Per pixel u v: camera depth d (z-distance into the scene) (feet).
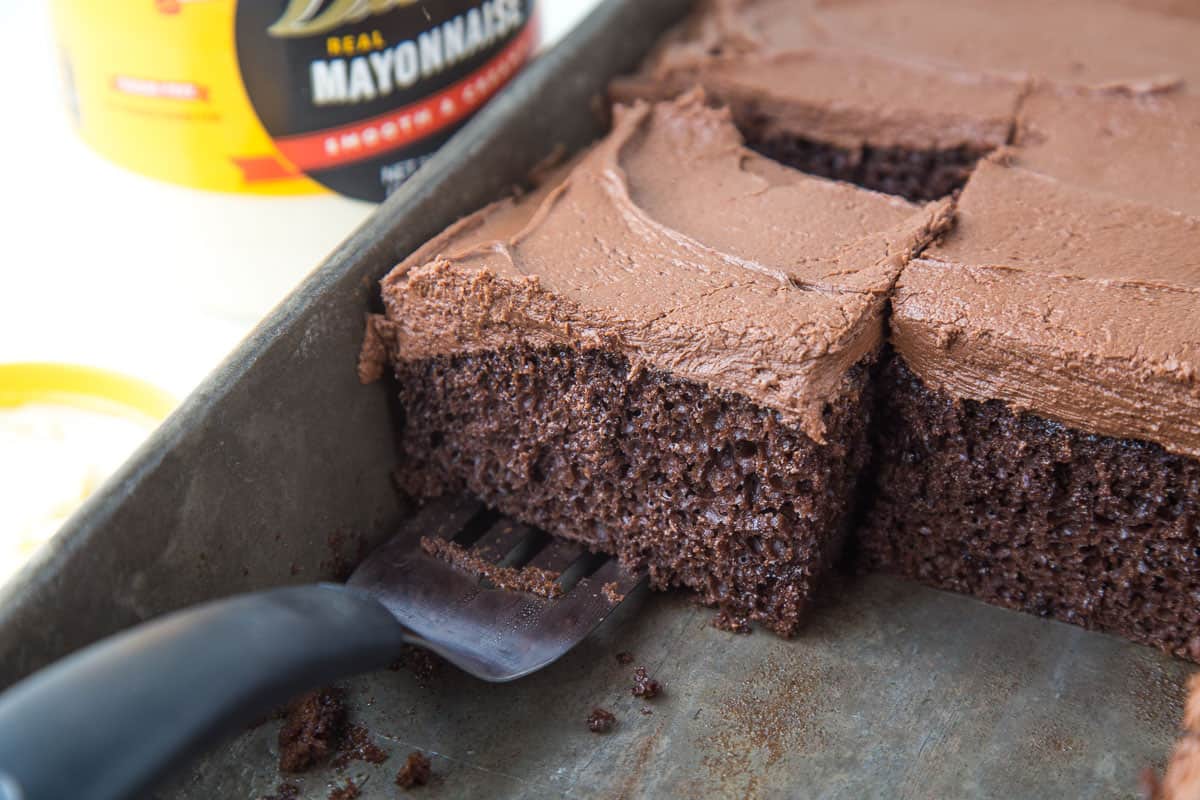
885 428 1.06
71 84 1.14
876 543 1.09
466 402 1.07
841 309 0.98
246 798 0.93
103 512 0.89
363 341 1.04
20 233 1.30
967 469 1.04
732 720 0.98
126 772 0.75
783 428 0.98
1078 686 1.00
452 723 0.98
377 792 0.94
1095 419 0.98
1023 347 0.98
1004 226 1.06
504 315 1.02
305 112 1.11
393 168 1.16
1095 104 1.20
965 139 1.19
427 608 1.02
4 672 0.84
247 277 1.19
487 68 1.19
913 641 1.03
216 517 0.95
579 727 0.97
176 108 1.10
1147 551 1.02
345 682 1.00
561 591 1.04
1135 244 1.04
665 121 1.19
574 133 1.23
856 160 1.23
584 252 1.05
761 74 1.25
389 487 1.10
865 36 1.29
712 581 1.05
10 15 1.57
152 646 0.78
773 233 1.06
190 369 1.15
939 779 0.94
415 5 1.12
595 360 1.02
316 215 1.16
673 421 1.01
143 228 1.17
